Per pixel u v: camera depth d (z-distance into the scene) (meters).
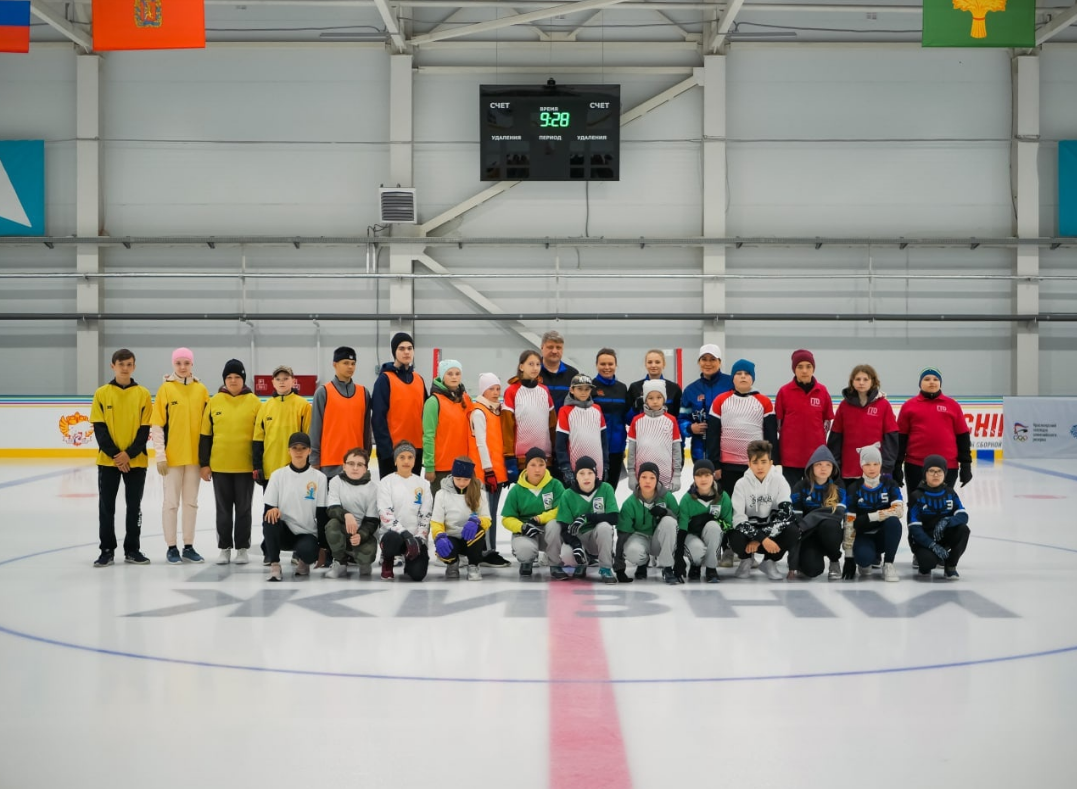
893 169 20.30
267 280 20.36
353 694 4.47
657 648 5.30
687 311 20.44
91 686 4.61
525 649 5.28
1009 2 12.26
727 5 18.69
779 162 20.27
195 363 20.42
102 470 8.04
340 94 20.14
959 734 3.93
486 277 20.27
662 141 20.20
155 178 20.28
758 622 5.92
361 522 7.52
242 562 8.12
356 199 20.27
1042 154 20.34
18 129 20.22
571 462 7.61
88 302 20.17
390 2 18.28
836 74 20.20
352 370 7.96
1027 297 20.33
